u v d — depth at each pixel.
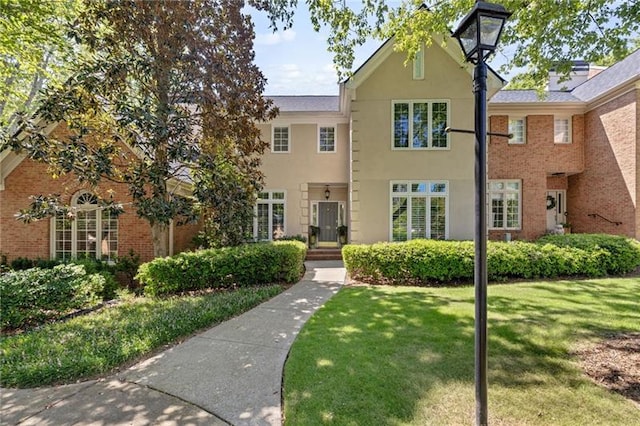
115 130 9.42
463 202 12.58
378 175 12.77
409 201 12.72
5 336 5.95
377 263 9.41
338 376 3.80
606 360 4.06
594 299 6.83
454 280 9.23
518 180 15.62
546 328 5.12
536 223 15.51
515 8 6.01
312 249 15.83
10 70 11.52
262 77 10.34
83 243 11.81
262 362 4.35
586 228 15.40
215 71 9.27
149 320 5.92
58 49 10.86
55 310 6.97
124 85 8.94
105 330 5.52
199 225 15.04
